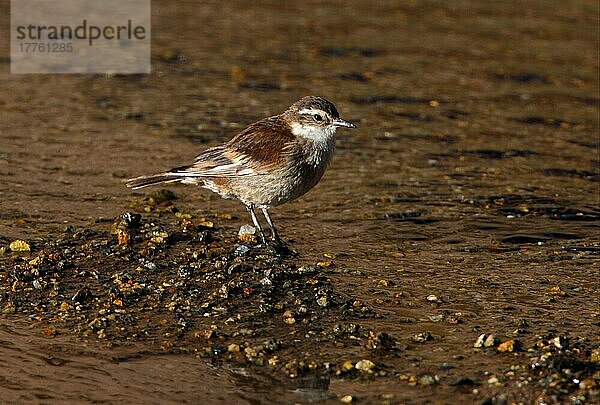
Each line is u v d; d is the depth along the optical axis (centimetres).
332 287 1165
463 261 1269
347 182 1634
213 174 1298
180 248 1277
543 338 1018
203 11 2986
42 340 1029
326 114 1288
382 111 2106
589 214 1477
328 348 1009
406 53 2561
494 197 1559
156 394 932
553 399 900
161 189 1529
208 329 1048
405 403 902
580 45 2641
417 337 1029
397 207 1498
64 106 2056
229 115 2036
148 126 1933
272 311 1095
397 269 1234
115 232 1319
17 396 928
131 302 1116
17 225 1355
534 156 1816
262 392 930
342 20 2889
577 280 1202
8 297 1125
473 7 3031
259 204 1314
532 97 2230
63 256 1238
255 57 2511
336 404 904
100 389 941
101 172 1634
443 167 1736
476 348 1004
